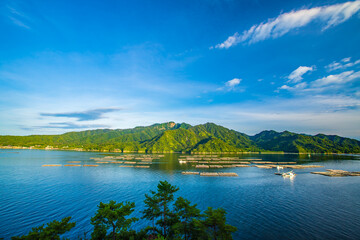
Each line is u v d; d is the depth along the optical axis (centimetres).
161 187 4250
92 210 5744
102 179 10194
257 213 5628
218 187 8638
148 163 18088
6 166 14450
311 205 6331
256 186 8925
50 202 6375
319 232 4516
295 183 9650
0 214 5366
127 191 7800
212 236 3612
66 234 4419
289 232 4506
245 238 4241
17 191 7631
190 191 7931
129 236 3816
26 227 4659
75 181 9612
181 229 3791
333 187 8875
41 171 12431
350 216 5425
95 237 3394
